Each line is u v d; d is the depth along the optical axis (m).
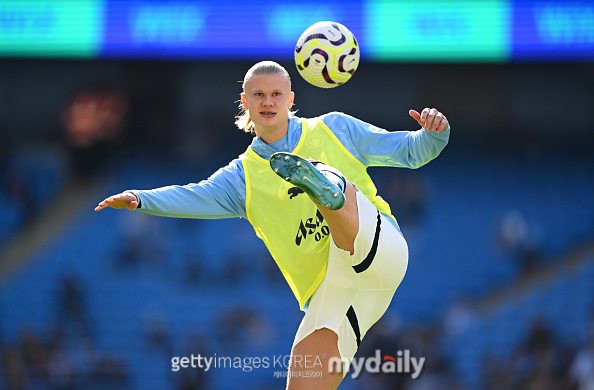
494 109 62.62
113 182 62.25
